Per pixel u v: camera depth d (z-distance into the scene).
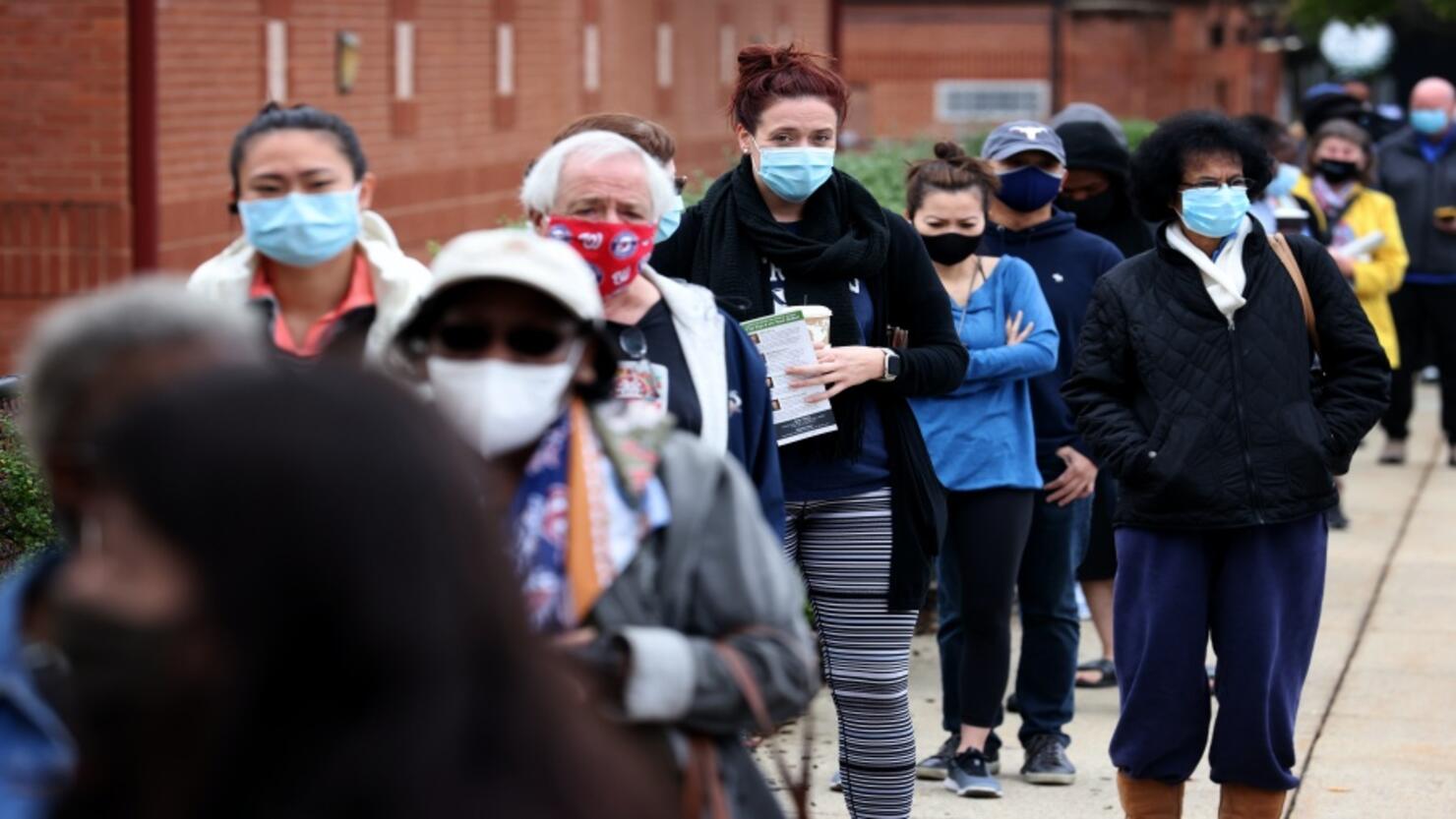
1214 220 13.52
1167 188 13.84
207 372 4.75
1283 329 13.77
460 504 4.78
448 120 46.34
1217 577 13.95
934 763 17.47
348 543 4.57
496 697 4.81
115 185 30.94
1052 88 104.38
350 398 4.73
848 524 13.47
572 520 7.45
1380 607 24.75
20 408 13.57
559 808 4.79
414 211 44.22
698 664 7.21
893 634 13.55
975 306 16.75
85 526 5.99
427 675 4.65
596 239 9.95
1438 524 30.12
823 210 13.50
